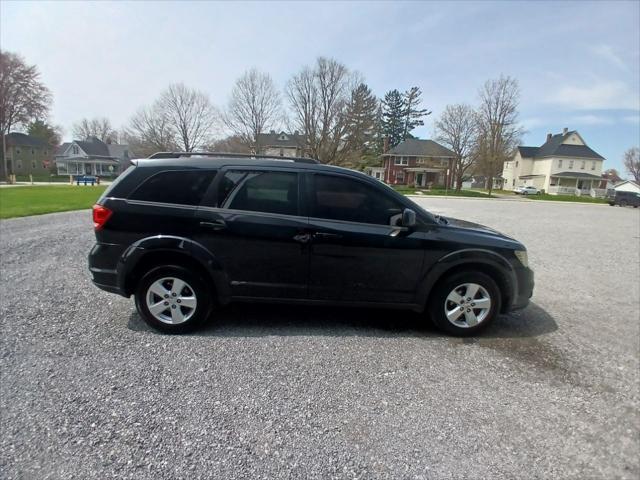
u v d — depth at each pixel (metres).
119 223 3.12
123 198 3.17
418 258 3.24
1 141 47.56
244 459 1.84
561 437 2.10
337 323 3.57
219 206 3.17
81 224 9.42
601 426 2.21
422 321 3.70
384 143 54.22
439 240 3.24
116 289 3.18
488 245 3.29
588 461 1.93
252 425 2.09
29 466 1.75
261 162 3.27
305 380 2.56
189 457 1.84
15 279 4.62
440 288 3.31
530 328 3.66
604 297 4.81
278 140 49.72
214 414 2.17
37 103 44.62
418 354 3.00
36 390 2.34
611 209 27.88
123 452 1.86
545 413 2.31
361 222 3.23
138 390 2.37
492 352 3.10
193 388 2.42
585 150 51.38
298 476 1.75
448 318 3.34
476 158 43.53
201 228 3.12
